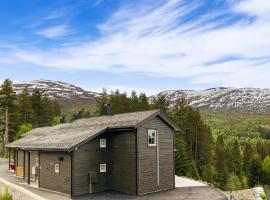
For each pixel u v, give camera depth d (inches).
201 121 2741.1
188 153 2524.6
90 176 951.0
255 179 3053.6
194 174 2267.5
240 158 3676.2
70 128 1226.6
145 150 957.8
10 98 2377.0
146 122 969.5
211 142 3125.0
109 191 986.1
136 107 2979.8
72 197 907.4
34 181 1221.1
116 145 992.9
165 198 882.8
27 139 1414.9
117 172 986.1
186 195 922.1
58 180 982.4
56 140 1059.3
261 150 4785.9
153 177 972.6
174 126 1036.5
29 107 2632.9
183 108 2785.4
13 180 1253.7
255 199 1088.2
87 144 965.2
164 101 3031.5
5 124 2390.5
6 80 2393.0
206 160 2701.8
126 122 968.3
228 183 2615.7
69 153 934.4
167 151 1023.6
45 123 2935.5
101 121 1118.4
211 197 894.4
